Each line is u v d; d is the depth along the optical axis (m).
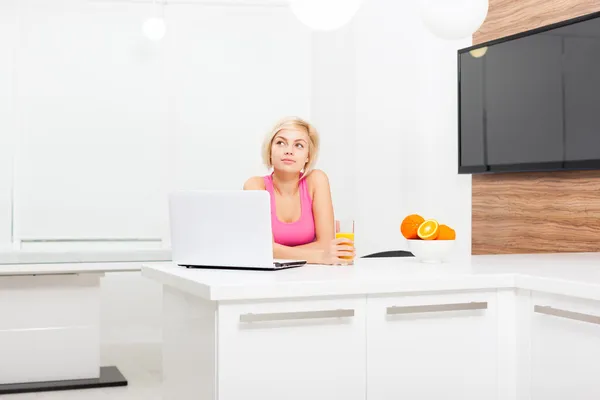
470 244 4.59
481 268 2.23
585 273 2.06
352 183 5.84
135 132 5.88
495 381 2.06
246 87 6.14
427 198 5.06
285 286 1.82
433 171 5.00
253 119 6.16
